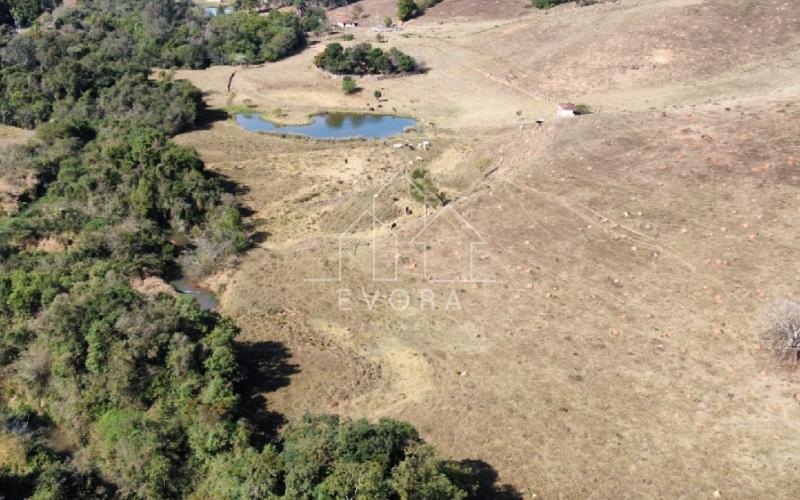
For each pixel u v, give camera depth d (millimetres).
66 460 36938
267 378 43375
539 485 34438
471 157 76562
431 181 69250
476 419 38906
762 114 71188
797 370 40531
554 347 44344
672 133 70562
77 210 62500
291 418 39781
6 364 42906
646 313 46688
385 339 46656
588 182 64000
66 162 69875
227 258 57500
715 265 50500
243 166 78312
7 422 38688
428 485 29656
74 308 42469
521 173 67500
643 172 64312
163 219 63906
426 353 44844
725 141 66750
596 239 55438
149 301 45188
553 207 60594
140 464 34969
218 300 52938
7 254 55719
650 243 54094
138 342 40375
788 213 54938
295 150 83000
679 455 35625
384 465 31484
